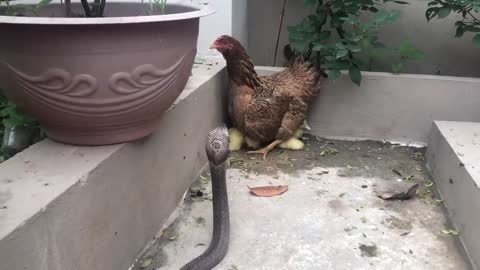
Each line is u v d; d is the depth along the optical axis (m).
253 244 1.04
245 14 1.75
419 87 1.52
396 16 1.42
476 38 1.41
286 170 1.40
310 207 1.19
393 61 1.70
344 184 1.32
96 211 0.78
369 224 1.12
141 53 0.72
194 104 1.24
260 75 1.60
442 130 1.36
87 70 0.69
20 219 0.61
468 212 1.03
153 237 1.04
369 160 1.48
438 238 1.07
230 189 1.28
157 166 1.03
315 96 1.57
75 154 0.80
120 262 0.90
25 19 0.64
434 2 1.46
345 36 1.49
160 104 0.81
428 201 1.24
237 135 1.52
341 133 1.63
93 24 0.65
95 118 0.75
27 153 0.80
